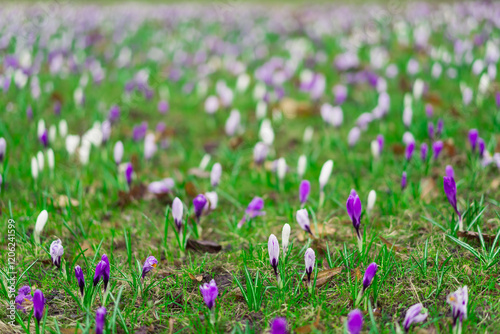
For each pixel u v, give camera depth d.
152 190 4.31
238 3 18.80
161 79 8.04
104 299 2.81
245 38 10.78
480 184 4.16
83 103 6.35
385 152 5.13
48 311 2.89
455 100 6.26
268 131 5.05
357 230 3.13
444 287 2.97
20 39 9.88
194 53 9.98
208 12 16.03
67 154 5.21
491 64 6.33
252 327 2.75
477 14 11.12
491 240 3.27
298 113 6.52
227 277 3.22
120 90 7.48
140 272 3.11
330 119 5.89
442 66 7.40
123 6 18.58
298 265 3.25
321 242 3.51
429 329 2.57
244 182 4.74
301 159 4.30
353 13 14.02
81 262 3.39
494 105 5.80
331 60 9.04
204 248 3.53
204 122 6.51
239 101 7.22
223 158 5.34
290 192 4.45
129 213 4.14
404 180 3.84
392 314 2.79
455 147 4.89
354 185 4.46
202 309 2.89
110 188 4.54
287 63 8.28
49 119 6.23
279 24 12.76
